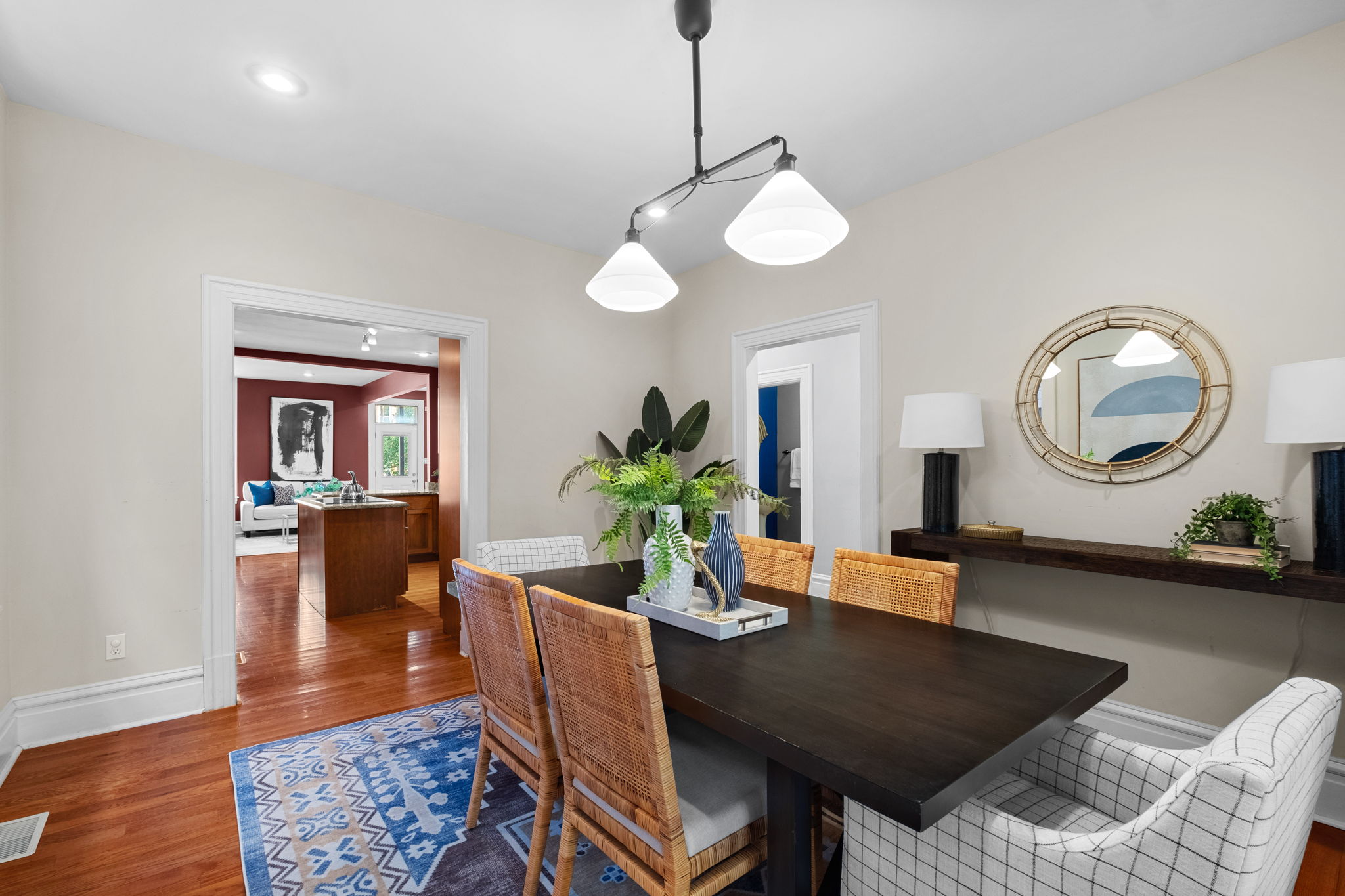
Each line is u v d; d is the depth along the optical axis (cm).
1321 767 89
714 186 310
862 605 203
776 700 116
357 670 329
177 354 270
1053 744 126
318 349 720
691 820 118
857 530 491
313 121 253
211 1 185
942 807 82
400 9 189
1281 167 204
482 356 366
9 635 234
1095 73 219
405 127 257
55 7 187
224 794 204
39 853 173
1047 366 259
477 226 365
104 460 254
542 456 392
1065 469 253
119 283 258
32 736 237
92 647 251
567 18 192
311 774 217
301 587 535
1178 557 199
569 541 279
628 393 434
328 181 307
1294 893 158
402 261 335
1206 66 215
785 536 569
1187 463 222
